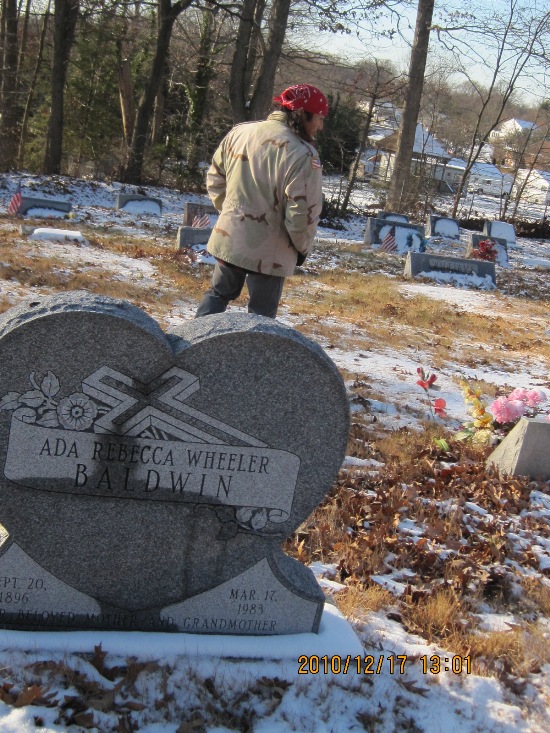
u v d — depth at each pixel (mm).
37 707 3111
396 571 4734
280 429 3520
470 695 3596
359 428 7371
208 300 4828
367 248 26422
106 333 3301
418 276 21531
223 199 4785
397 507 5547
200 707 3277
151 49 37844
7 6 34281
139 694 3279
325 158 45844
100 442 3416
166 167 38094
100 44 36812
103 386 3361
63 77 32531
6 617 3555
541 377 11359
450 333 14031
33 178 30234
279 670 3510
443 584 4586
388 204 38062
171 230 22594
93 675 3330
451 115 59656
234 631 3713
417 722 3387
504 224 35625
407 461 6664
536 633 4180
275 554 3674
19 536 3473
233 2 35250
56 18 31609
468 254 28156
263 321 3488
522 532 5574
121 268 14914
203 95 37125
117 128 39281
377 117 52031
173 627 3676
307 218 4258
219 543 3611
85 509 3484
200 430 3465
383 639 3904
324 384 3486
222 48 37344
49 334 3268
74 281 12445
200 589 3648
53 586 3553
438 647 3930
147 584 3609
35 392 3326
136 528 3539
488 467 6789
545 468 6668
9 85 34938
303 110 4281
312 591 3717
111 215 24453
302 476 3590
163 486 3506
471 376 10773
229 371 3424
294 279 17906
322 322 12859
